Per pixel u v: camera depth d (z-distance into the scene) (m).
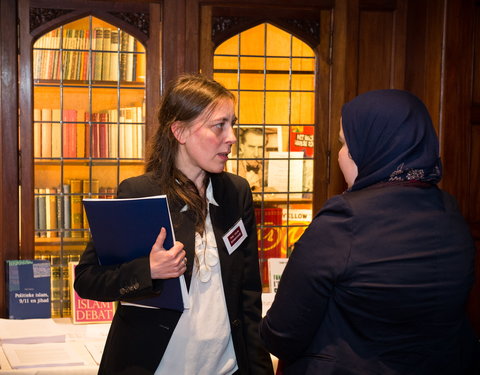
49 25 2.50
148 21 2.59
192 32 2.61
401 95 1.21
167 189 1.51
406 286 1.10
